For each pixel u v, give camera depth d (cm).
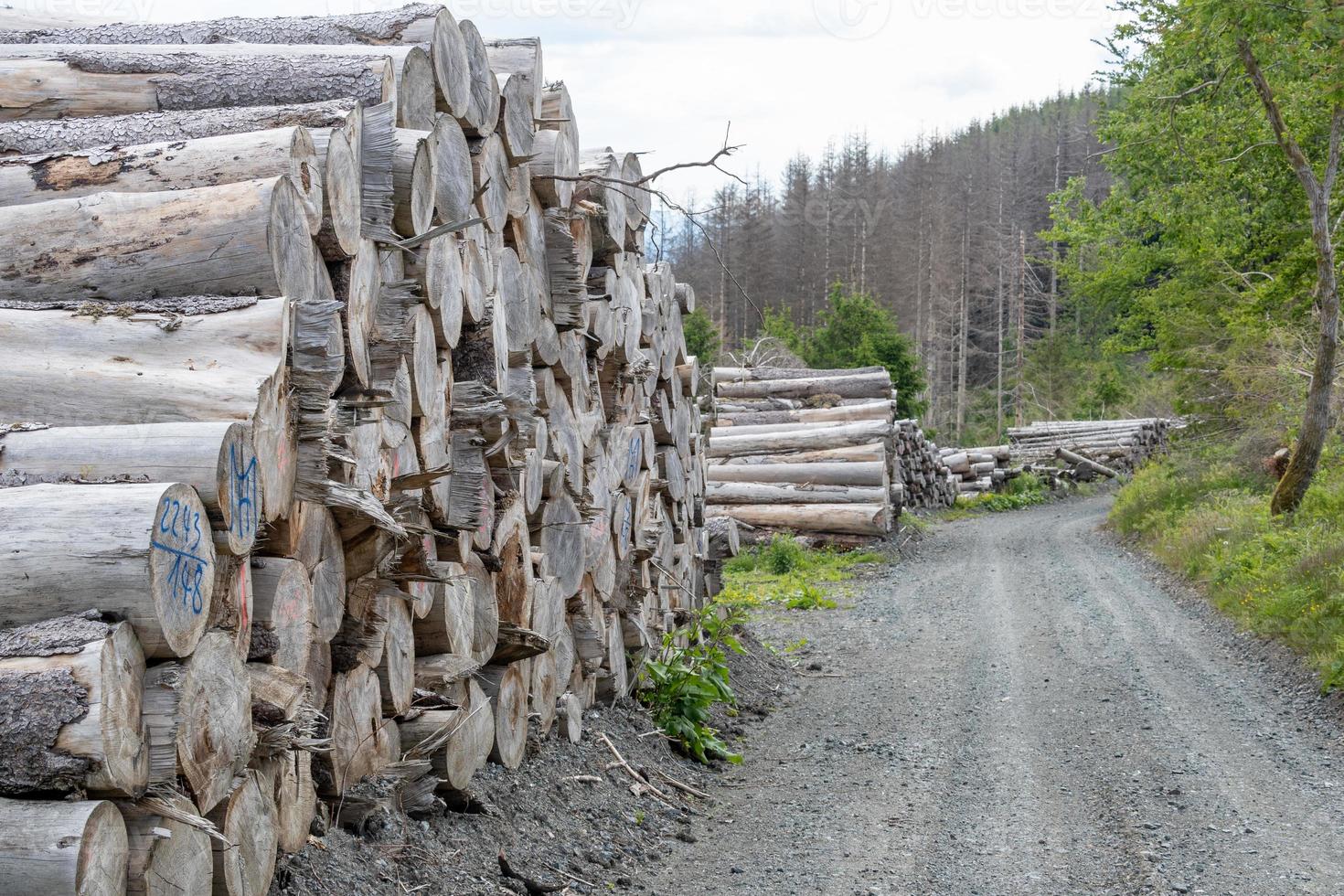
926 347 7794
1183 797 654
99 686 261
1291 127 1925
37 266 362
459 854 477
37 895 252
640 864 555
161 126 415
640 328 849
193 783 299
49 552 274
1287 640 1029
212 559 302
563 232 662
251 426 322
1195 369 2352
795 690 1016
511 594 588
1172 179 2462
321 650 411
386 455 446
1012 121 11256
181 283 357
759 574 1806
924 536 2334
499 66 615
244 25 523
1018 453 3788
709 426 1168
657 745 757
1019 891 518
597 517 742
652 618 900
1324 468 1739
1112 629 1222
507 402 536
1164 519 1952
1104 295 3098
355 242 408
